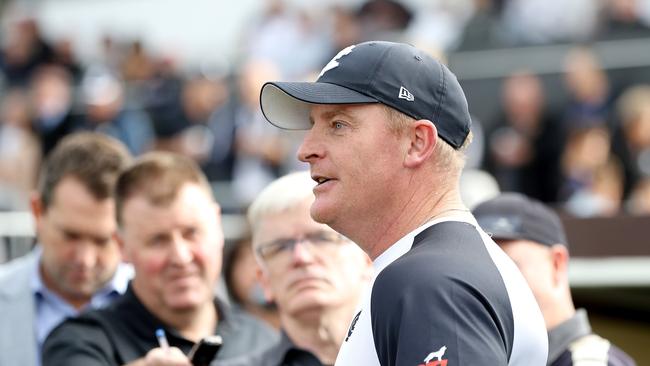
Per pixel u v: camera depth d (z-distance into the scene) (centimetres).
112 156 1356
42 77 3791
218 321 1220
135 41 3697
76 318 1153
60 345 1125
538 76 3073
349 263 1111
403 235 793
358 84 790
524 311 747
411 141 789
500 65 3127
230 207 2988
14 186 3456
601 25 3086
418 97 789
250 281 1534
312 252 1100
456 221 782
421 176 793
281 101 850
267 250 1119
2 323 1352
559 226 1228
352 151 788
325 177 802
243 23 3941
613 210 2530
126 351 1135
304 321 1102
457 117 805
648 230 2028
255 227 1144
